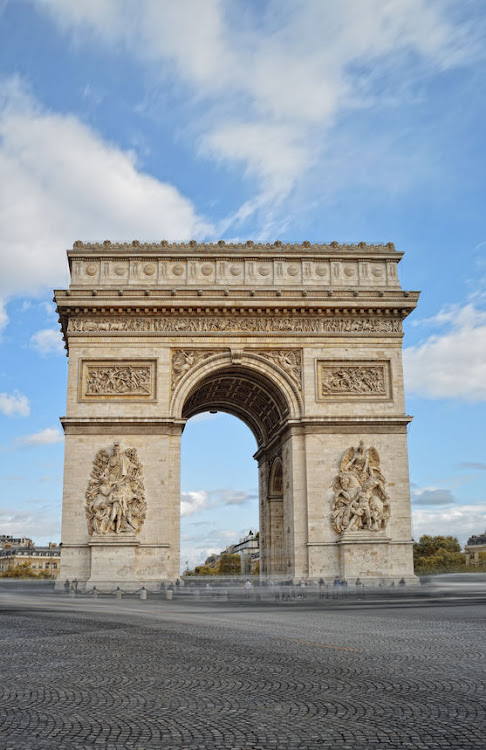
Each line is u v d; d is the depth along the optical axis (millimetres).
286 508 94812
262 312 94688
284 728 17984
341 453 92312
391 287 96750
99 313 93250
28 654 30312
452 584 100438
